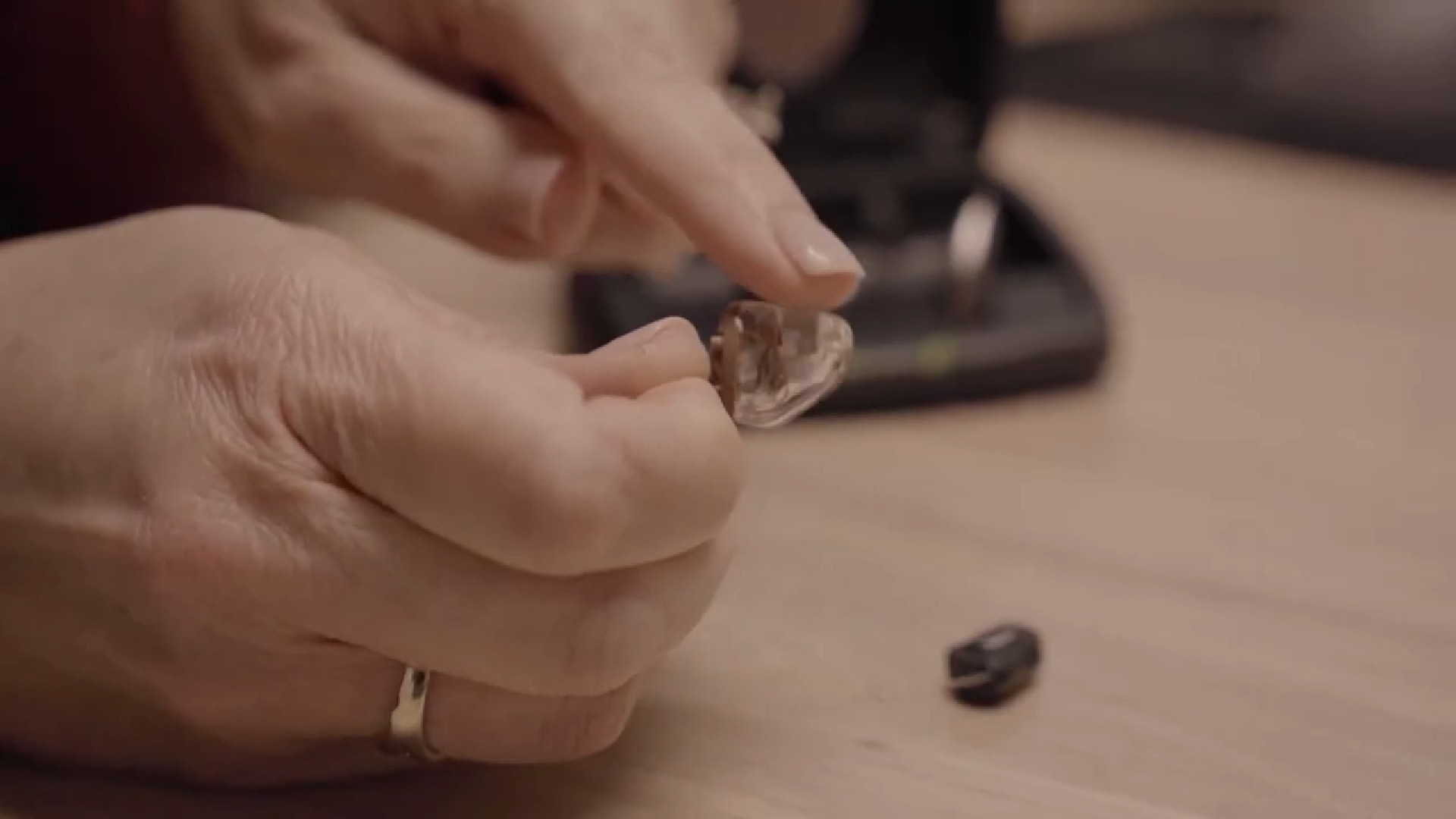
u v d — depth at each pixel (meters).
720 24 0.37
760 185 0.31
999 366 0.41
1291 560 0.36
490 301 0.45
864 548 0.36
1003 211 0.45
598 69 0.32
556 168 0.34
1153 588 0.35
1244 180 0.65
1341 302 0.50
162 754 0.29
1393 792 0.30
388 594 0.26
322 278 0.27
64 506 0.27
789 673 0.32
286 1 0.36
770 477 0.38
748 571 0.35
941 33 0.46
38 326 0.28
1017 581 0.35
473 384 0.25
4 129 0.45
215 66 0.37
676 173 0.31
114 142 0.45
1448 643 0.34
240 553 0.26
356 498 0.26
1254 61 0.78
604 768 0.30
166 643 0.27
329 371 0.26
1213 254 0.55
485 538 0.26
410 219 0.36
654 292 0.41
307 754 0.28
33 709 0.29
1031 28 0.85
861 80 0.46
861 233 0.45
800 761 0.30
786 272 0.30
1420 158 0.67
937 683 0.32
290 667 0.27
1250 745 0.31
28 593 0.27
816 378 0.29
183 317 0.27
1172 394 0.43
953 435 0.40
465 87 0.36
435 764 0.29
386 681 0.27
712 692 0.32
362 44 0.36
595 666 0.26
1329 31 0.80
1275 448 0.40
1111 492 0.38
